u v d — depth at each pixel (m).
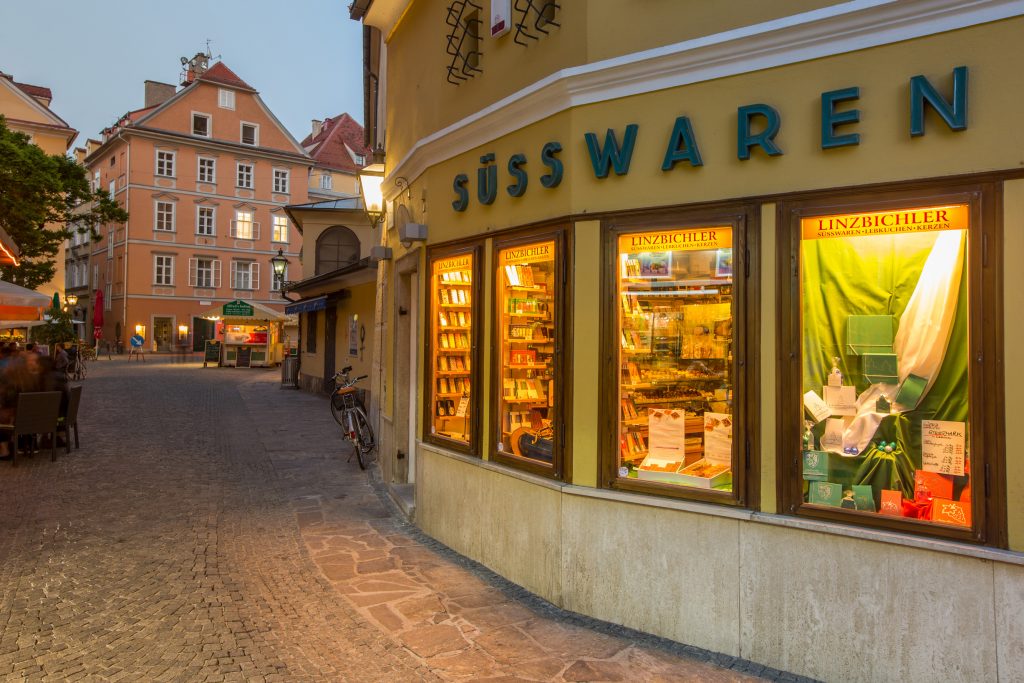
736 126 3.91
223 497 7.45
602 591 4.31
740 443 3.88
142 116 46.34
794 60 3.74
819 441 3.71
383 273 9.61
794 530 3.70
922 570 3.38
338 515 6.81
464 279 5.66
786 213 3.77
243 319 31.00
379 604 4.55
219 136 47.03
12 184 18.28
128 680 3.49
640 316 4.27
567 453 4.47
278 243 49.31
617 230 4.29
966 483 3.37
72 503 6.99
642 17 4.23
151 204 44.59
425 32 6.70
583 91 4.40
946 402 3.43
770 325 3.82
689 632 4.01
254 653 3.82
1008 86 3.24
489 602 4.60
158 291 44.88
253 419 13.84
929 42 3.41
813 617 3.64
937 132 3.38
